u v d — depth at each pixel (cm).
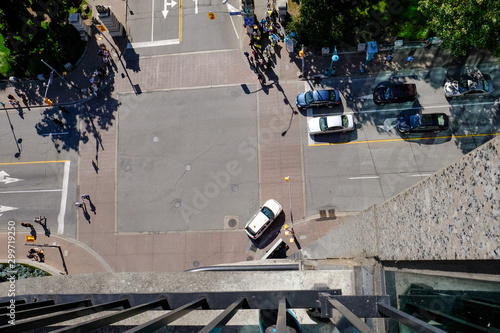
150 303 517
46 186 2725
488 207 275
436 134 2523
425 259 388
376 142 2556
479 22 1898
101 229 2623
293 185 2556
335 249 1011
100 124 2800
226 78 2791
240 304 498
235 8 2909
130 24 2953
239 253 2500
